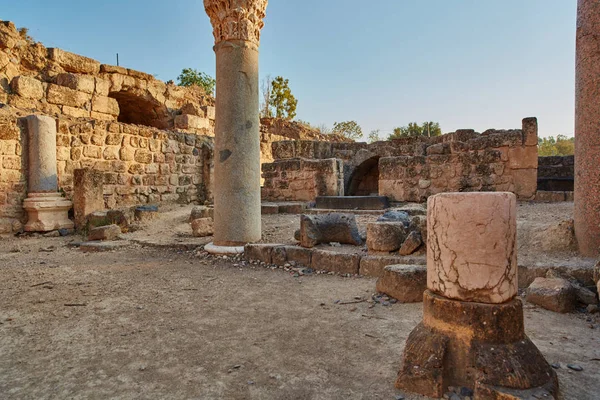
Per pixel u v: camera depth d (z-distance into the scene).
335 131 33.31
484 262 2.40
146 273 5.64
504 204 2.42
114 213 9.60
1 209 9.39
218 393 2.39
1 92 12.51
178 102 19.78
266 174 12.09
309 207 10.54
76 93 14.53
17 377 2.61
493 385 2.21
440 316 2.50
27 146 9.88
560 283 3.86
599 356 2.79
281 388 2.45
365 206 9.89
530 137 9.61
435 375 2.34
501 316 2.35
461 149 10.38
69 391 2.42
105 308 4.05
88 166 11.05
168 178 13.24
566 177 13.14
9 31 13.78
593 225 4.49
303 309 3.97
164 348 3.06
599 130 4.42
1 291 4.70
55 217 9.83
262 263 6.13
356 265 5.39
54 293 4.60
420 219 5.71
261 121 25.88
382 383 2.49
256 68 6.84
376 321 3.59
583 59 4.54
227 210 6.76
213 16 6.72
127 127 11.98
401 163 10.70
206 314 3.85
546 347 2.95
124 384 2.51
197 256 6.80
